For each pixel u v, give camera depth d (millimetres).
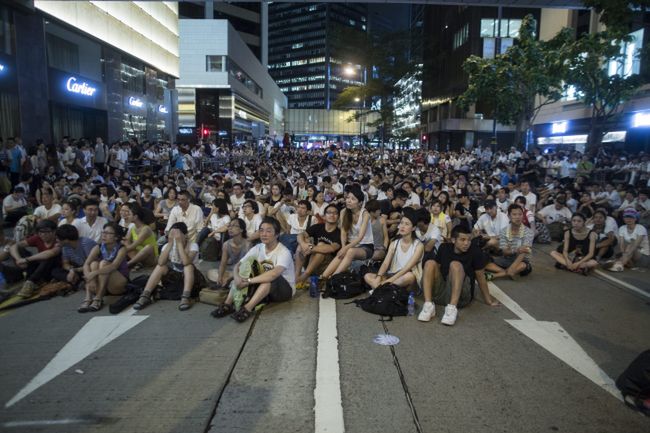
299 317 5605
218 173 17281
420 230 7184
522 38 22531
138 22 28094
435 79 59844
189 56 47500
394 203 9797
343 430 3303
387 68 38094
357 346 4734
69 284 6457
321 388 3873
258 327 5262
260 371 4184
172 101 14430
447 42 54719
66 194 10914
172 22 34688
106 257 6016
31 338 4902
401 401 3680
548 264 8492
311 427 3338
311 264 6879
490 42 46094
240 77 56125
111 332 5070
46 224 6527
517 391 3848
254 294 5656
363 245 7043
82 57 21906
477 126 49875
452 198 11492
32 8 16609
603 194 13109
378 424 3373
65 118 21000
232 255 6605
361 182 14391
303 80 155750
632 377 3611
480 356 4516
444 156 33062
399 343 4812
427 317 5441
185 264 6082
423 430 3303
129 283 6227
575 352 4629
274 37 163875
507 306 6070
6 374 4105
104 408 3562
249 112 63812
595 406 3635
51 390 3826
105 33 23531
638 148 25953
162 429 3299
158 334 5027
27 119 17234
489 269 7457
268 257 5910
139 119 29000
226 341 4848
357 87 41719
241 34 74250
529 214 9617
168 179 13336
